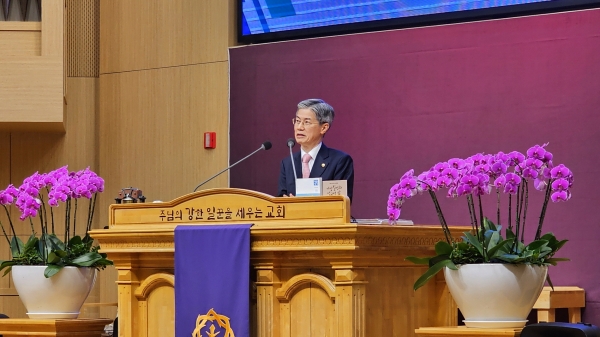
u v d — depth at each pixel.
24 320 5.57
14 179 9.77
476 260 4.55
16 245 5.90
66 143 9.76
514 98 7.60
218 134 9.05
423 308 5.05
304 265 4.68
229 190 4.82
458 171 4.61
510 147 7.60
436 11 8.00
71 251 5.84
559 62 7.42
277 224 4.65
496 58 7.69
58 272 5.66
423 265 5.02
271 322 4.68
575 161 7.32
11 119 8.87
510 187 4.54
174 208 4.98
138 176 9.43
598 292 7.19
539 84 7.49
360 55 8.34
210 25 9.14
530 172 4.58
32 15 9.15
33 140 9.77
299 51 8.66
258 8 8.91
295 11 8.70
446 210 7.80
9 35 8.99
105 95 9.63
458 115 7.85
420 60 8.04
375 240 4.56
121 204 5.14
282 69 8.73
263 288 4.70
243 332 4.61
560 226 7.34
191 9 9.24
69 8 9.81
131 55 9.53
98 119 9.78
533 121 7.51
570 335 4.19
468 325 4.59
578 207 7.28
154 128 9.38
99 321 5.75
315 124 6.07
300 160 6.16
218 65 9.08
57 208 9.59
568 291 7.00
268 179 8.75
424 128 8.00
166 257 5.05
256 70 8.86
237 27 9.07
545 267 4.60
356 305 4.46
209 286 4.71
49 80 8.88
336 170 6.04
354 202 8.30
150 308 5.11
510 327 4.51
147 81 9.44
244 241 4.63
